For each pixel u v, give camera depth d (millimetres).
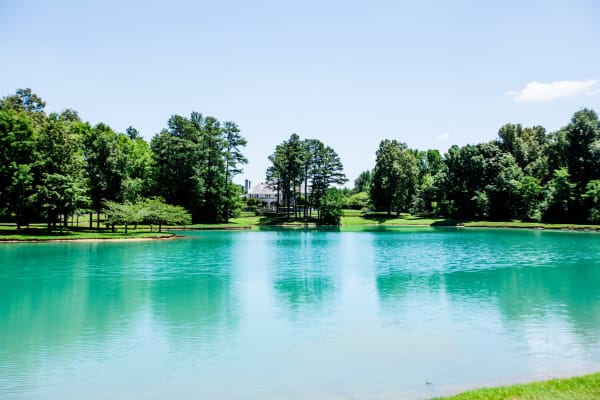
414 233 73875
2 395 10938
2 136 54312
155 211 67000
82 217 88125
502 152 101375
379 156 114250
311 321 17656
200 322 17531
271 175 110000
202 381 11812
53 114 78125
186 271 30766
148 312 19094
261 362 13148
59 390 11258
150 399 10750
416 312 19016
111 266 33125
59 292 23328
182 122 91312
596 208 76938
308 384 11555
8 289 24047
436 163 130250
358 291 23562
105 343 14922
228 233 75125
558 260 36219
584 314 18484
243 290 23891
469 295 22406
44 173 55844
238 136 95750
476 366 12695
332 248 47938
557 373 12078
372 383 11562
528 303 20594
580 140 83688
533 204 91188
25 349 14328
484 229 83375
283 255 41094
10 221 69688
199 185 86750
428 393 10867
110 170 66250
